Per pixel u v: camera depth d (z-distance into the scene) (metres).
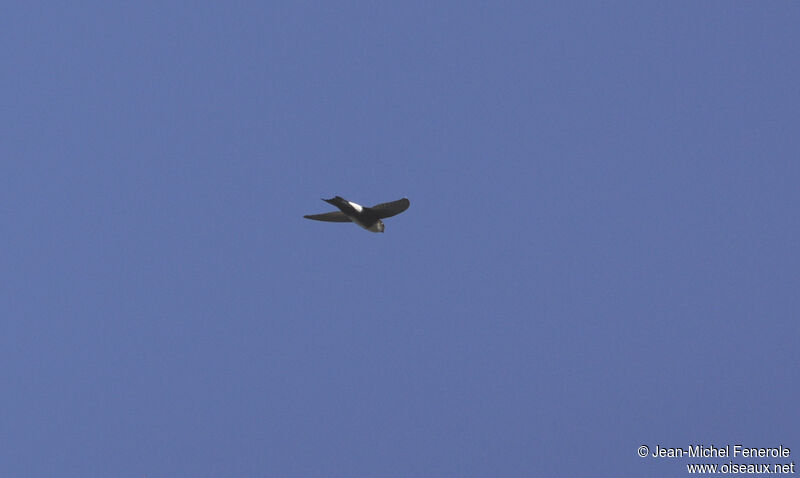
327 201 26.22
